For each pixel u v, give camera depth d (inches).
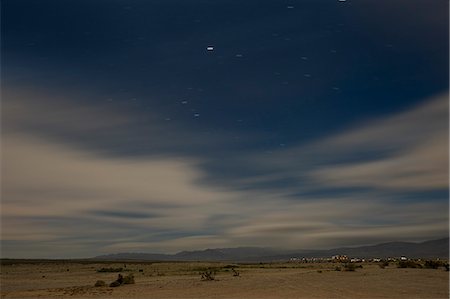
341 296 991.0
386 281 1362.0
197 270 2817.4
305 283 1355.8
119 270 2997.0
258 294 1074.1
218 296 1053.8
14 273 2736.2
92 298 1088.2
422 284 1240.2
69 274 2578.7
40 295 1187.9
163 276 2102.6
